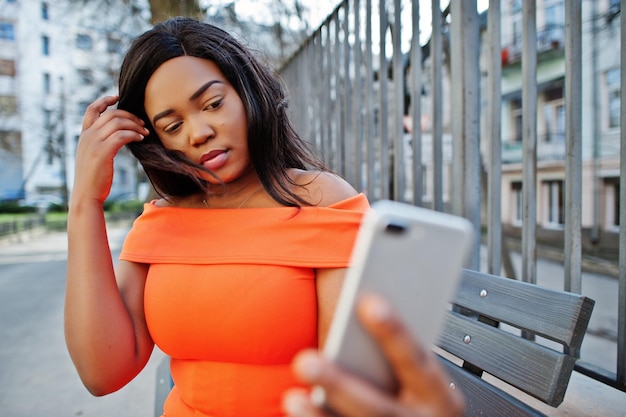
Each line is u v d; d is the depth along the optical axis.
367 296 0.39
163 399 1.38
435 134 1.83
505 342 0.88
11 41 23.31
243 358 0.79
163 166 0.84
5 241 12.91
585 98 9.09
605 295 5.88
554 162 10.36
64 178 26.95
